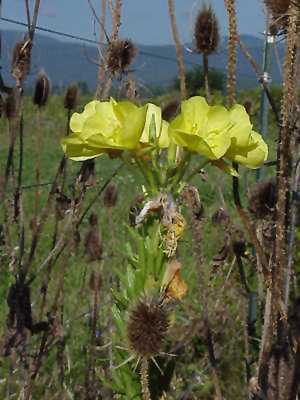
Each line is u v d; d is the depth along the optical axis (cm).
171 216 61
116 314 65
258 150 65
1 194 94
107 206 135
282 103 69
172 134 61
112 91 94
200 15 79
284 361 78
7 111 94
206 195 239
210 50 78
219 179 108
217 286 133
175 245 61
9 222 103
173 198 62
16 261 101
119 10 86
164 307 62
